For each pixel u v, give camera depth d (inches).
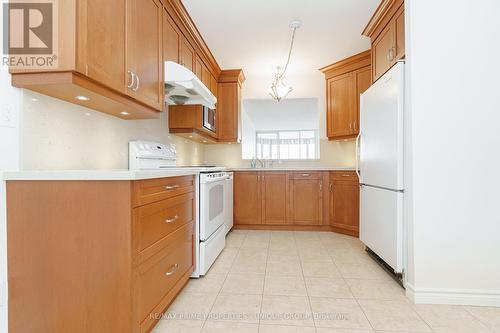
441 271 67.4
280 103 166.9
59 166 57.3
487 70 66.0
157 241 54.9
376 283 78.7
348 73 140.2
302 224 145.6
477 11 66.2
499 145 65.8
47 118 54.2
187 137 135.6
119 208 44.6
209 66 135.6
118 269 44.6
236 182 149.7
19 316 46.8
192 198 79.0
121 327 44.6
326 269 89.6
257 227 149.5
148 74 70.7
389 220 79.9
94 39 48.9
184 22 97.7
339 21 103.2
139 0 65.9
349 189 134.1
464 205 66.7
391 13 86.8
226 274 85.4
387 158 81.0
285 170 146.3
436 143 67.3
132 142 85.2
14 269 46.6
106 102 60.6
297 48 126.1
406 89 71.3
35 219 46.1
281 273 86.1
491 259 66.2
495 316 61.2
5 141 46.4
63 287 45.7
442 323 58.2
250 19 101.8
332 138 150.5
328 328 56.2
